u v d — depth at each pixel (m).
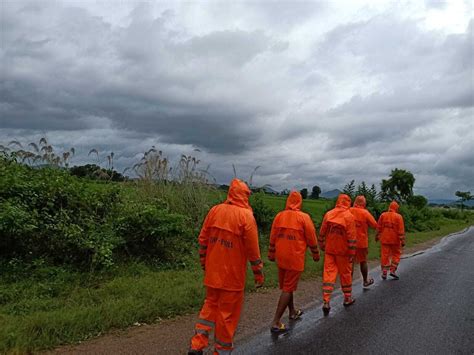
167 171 14.13
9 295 7.15
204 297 7.99
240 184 5.39
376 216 27.20
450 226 43.09
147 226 10.54
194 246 12.21
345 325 7.02
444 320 7.50
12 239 8.62
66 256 8.99
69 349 5.50
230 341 5.05
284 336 6.38
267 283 9.88
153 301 7.34
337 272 8.40
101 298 7.47
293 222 6.93
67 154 11.14
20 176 9.79
